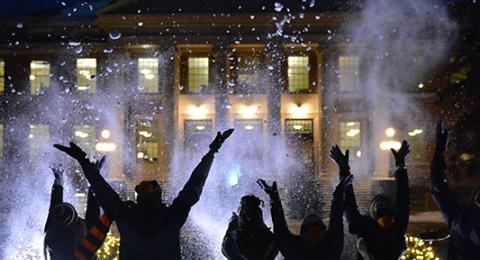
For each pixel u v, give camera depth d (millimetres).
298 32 43469
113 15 43406
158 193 6219
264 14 43125
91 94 44438
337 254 6711
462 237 6078
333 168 42719
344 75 44062
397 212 7254
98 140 43438
